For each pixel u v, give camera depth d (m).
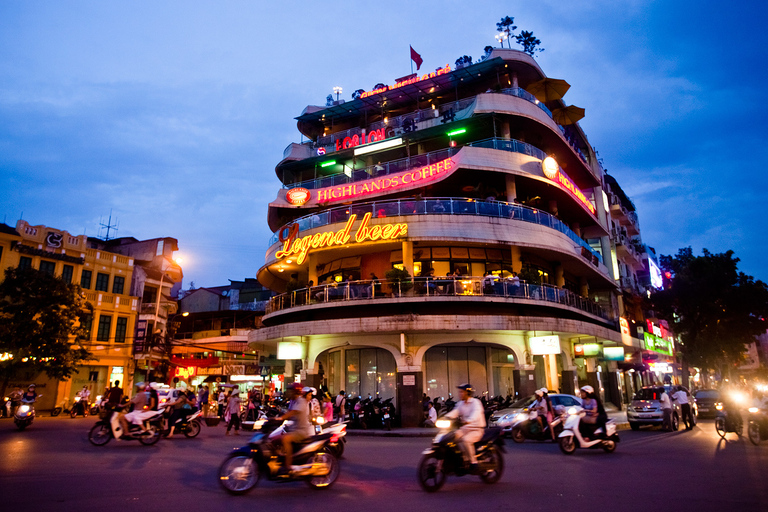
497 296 22.16
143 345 37.44
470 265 24.88
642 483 8.54
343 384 25.75
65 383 33.44
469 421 8.56
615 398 33.66
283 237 26.41
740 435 16.08
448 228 23.09
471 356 24.52
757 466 10.33
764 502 7.03
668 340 52.62
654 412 19.59
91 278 36.44
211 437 17.45
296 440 8.30
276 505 7.02
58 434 17.05
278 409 21.08
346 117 32.53
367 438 18.30
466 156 24.17
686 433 18.28
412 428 20.78
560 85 29.64
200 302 50.75
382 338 22.94
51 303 25.73
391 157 29.27
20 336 24.48
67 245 35.28
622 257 43.72
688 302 37.69
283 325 23.97
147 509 6.64
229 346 40.69
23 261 32.75
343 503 7.18
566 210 31.36
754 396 15.02
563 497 7.47
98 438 14.13
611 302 35.16
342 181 27.89
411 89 29.81
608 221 40.78
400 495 7.74
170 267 44.03
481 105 25.72
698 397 28.22
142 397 14.62
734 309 36.56
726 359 46.53
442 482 8.16
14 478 8.73
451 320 21.30
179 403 16.81
